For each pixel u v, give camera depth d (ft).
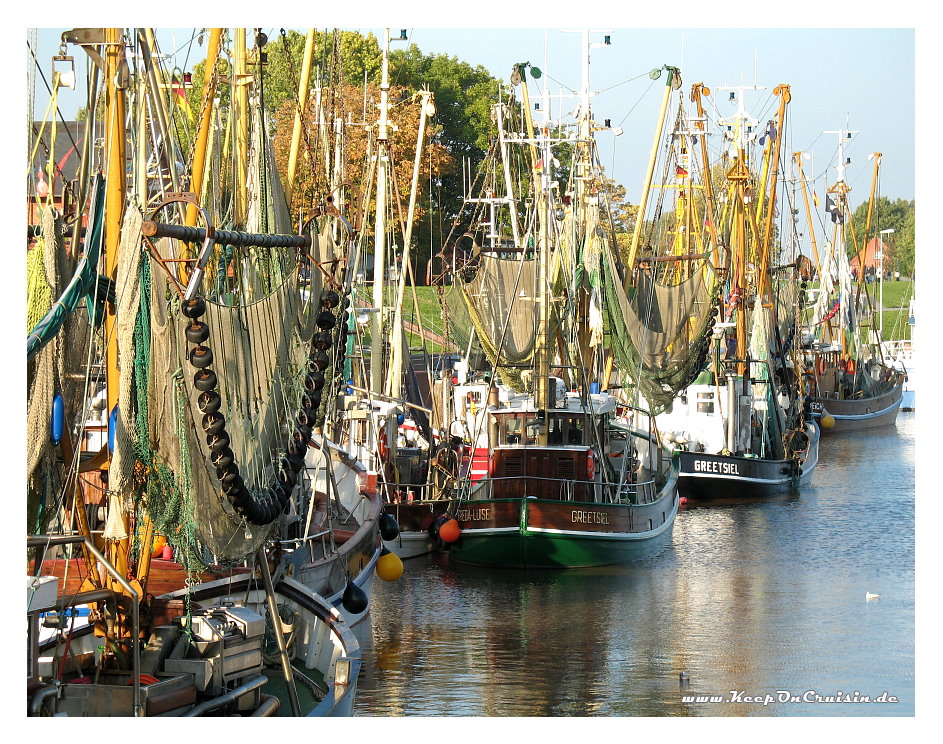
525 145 265.54
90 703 76.84
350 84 381.60
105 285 84.28
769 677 127.54
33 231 90.12
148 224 72.18
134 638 75.66
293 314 93.30
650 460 221.87
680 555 200.03
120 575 76.54
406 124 380.78
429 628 149.89
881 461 326.03
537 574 182.19
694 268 294.05
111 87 85.15
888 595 167.22
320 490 172.76
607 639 144.97
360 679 127.54
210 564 82.38
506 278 227.61
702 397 271.49
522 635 146.10
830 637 145.18
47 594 76.23
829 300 447.83
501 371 226.17
